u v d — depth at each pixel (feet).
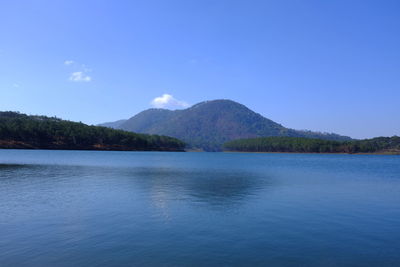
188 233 57.82
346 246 51.90
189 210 78.84
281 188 126.21
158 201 91.04
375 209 83.97
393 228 63.87
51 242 51.57
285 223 66.95
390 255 47.85
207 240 53.88
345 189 127.54
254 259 45.42
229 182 145.89
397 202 95.76
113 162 301.63
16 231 57.67
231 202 91.50
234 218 70.79
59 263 42.78
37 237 54.24
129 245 50.52
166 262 43.60
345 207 86.43
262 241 53.83
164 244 51.34
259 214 75.46
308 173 210.18
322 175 195.72
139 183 135.03
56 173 172.04
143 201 90.53
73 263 42.83
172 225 63.41
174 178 160.76
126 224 63.82
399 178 180.34
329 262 44.73
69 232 57.47
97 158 374.02
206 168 250.78
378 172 230.07
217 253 47.60
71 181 136.98
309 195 108.47
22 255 45.57
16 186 118.11
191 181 147.64
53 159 321.11
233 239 54.75
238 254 47.37
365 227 64.49
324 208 84.48
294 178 171.42
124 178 155.02
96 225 62.54
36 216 69.67
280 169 251.19
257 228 62.28
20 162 262.26
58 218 67.97
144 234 56.80
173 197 98.94
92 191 108.47
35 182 131.34
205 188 122.31
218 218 70.49
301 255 47.39
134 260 44.16
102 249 48.49
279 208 83.51
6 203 84.58
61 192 105.09
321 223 67.36
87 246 49.78
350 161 478.59
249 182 147.23
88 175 165.48
